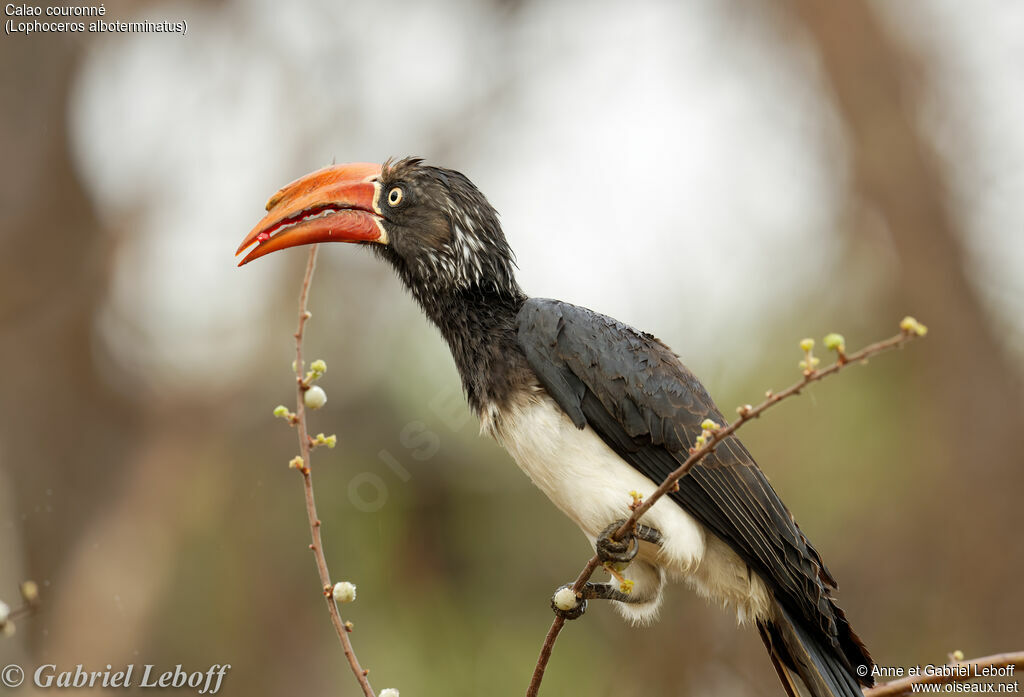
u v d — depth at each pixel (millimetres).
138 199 15211
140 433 14891
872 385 13117
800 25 15359
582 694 11477
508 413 7047
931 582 13047
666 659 11805
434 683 11500
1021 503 13219
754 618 7102
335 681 13445
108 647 13250
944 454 13359
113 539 14133
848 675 6770
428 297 7602
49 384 15031
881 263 14562
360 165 7883
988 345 14031
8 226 15250
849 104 14984
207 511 14250
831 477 12484
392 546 12164
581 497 6879
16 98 15570
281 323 14602
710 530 6879
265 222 7680
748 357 12461
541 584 11836
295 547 13961
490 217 7660
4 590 13516
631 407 6844
